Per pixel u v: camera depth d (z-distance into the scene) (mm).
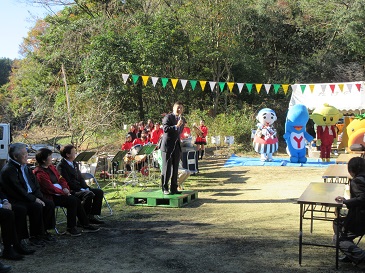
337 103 19438
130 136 13234
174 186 8672
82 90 22062
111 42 21438
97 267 4809
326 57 27172
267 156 16047
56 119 15805
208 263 4875
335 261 4809
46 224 6035
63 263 4980
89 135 15422
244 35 26594
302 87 14367
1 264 4613
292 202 8508
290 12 28562
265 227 6512
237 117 23234
